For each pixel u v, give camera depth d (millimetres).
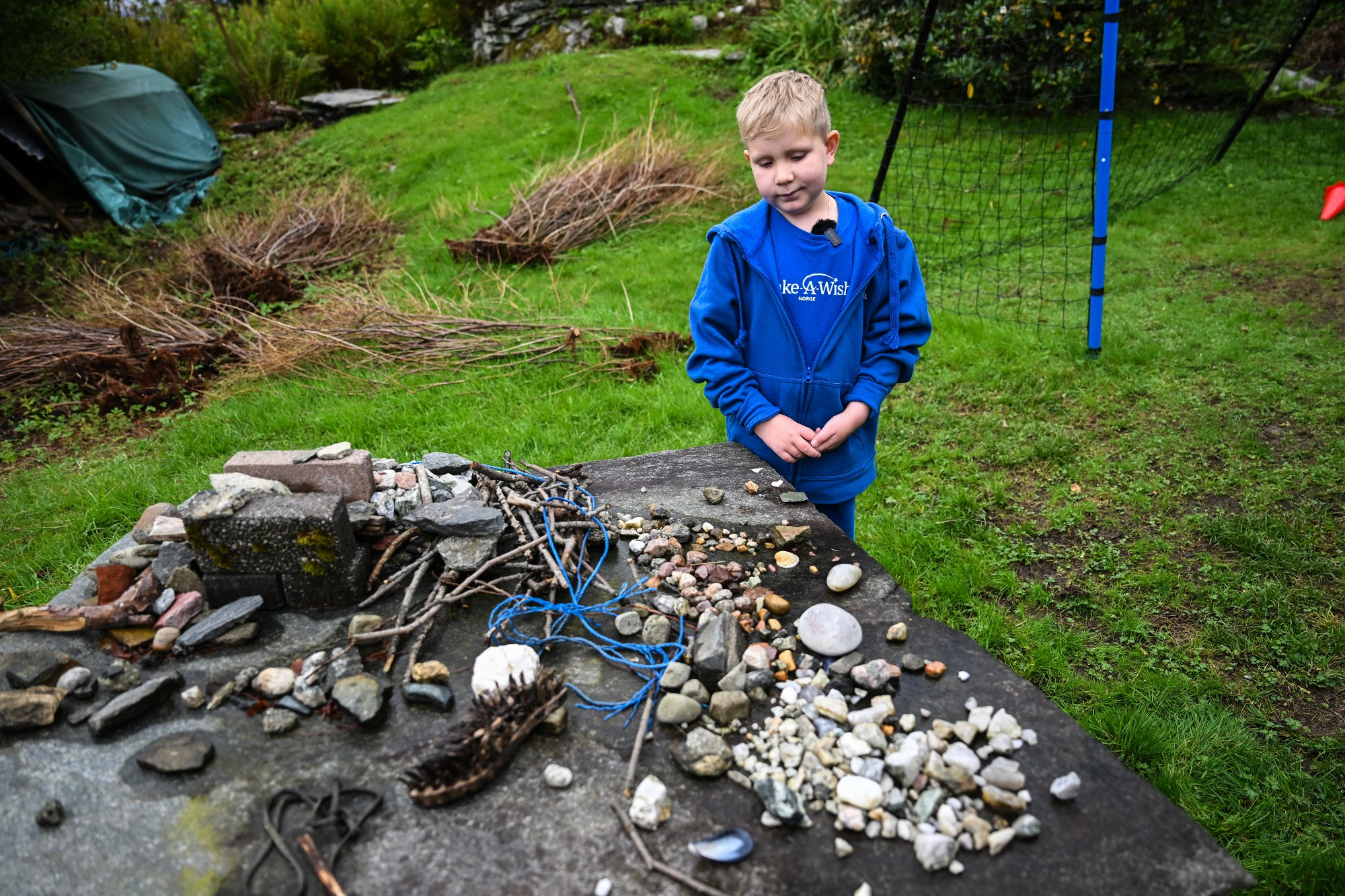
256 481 1932
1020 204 7152
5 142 8016
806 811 1299
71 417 4797
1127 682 2547
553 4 12070
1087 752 1378
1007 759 1358
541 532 2016
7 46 7641
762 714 1498
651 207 7531
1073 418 4055
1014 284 5844
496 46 12344
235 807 1323
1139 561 3072
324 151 9805
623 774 1371
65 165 8164
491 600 1826
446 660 1646
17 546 3525
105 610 1708
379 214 8078
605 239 7203
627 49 11398
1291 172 7406
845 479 2232
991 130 8586
